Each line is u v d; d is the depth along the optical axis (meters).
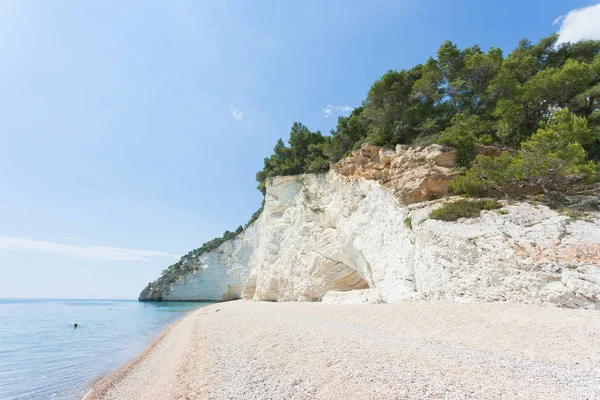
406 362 6.42
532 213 13.45
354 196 24.81
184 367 9.08
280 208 40.59
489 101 23.31
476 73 25.66
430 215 16.19
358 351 7.49
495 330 8.61
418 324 10.51
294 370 6.71
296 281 31.05
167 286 76.38
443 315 10.88
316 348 8.13
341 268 26.53
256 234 51.84
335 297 22.62
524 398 4.57
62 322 32.41
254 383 6.43
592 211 12.66
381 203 20.86
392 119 27.64
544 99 20.25
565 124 14.98
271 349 8.73
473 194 16.75
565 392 4.72
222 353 9.60
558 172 14.18
